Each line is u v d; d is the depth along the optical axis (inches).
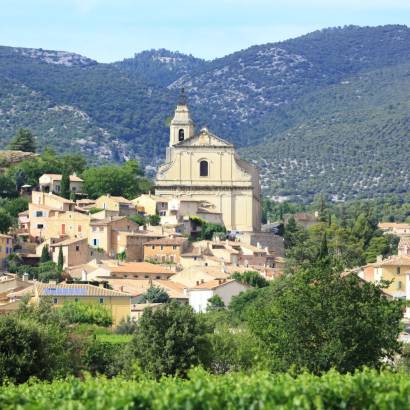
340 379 6574.8
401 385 6176.2
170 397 5984.3
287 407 5831.7
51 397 6628.9
